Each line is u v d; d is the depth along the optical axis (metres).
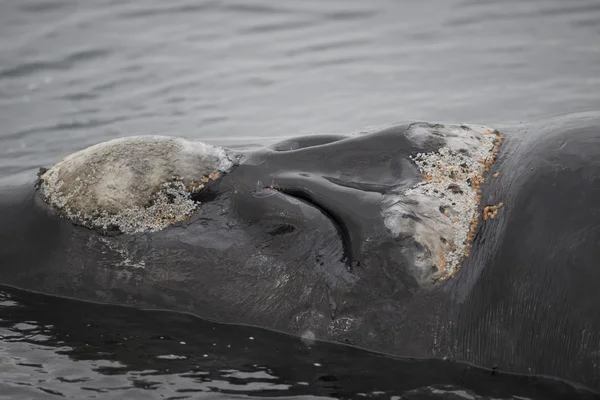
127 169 23.28
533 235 21.02
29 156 34.72
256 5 49.16
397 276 21.50
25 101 39.59
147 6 49.19
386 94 39.41
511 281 21.03
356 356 21.81
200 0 49.75
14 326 23.44
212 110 38.56
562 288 20.55
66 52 44.12
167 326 23.28
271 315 22.70
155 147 23.44
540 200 21.20
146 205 23.31
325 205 22.14
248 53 44.12
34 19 47.50
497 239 21.34
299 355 22.08
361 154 22.69
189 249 23.25
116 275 23.83
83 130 36.88
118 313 23.77
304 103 39.03
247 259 22.84
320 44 44.78
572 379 20.47
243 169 23.09
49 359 22.27
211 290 23.19
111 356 22.38
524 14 46.34
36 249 24.41
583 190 20.97
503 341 21.06
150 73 42.25
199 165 23.23
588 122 22.84
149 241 23.48
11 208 24.83
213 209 23.14
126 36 45.88
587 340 20.27
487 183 22.16
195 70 42.50
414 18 46.97
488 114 36.47
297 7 48.84
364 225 21.64
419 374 21.23
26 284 24.58
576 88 38.31
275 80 41.41
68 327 23.44
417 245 21.34
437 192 21.89
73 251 24.08
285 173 22.73
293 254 22.50
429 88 39.72
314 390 20.95
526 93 38.28
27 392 20.92
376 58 43.06
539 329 20.77
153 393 20.94
